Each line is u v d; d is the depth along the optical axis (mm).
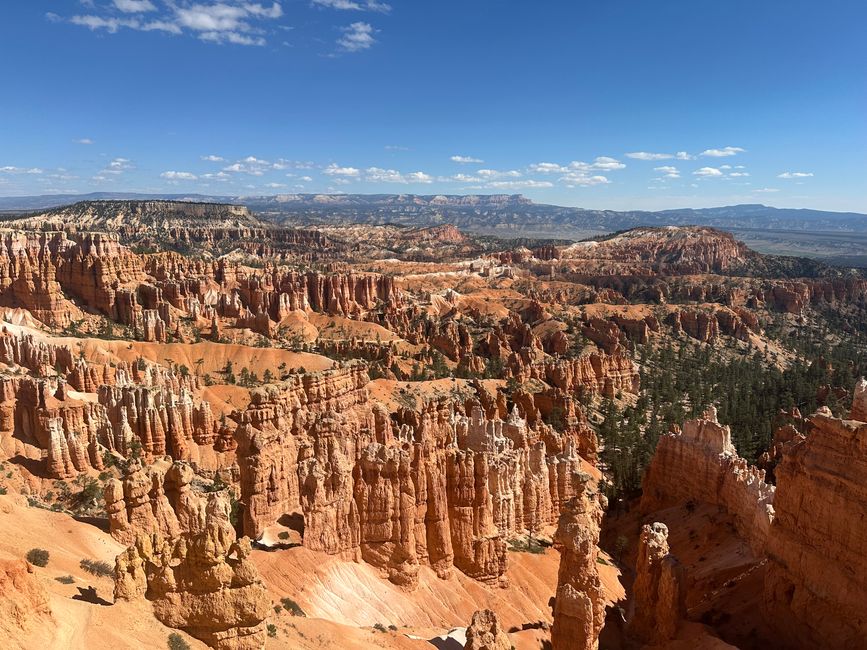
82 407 78562
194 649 30906
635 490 104812
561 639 44250
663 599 51000
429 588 57312
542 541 75188
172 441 91000
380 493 56156
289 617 42969
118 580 31969
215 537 32719
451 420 97625
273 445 66875
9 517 43750
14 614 24906
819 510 48469
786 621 50344
